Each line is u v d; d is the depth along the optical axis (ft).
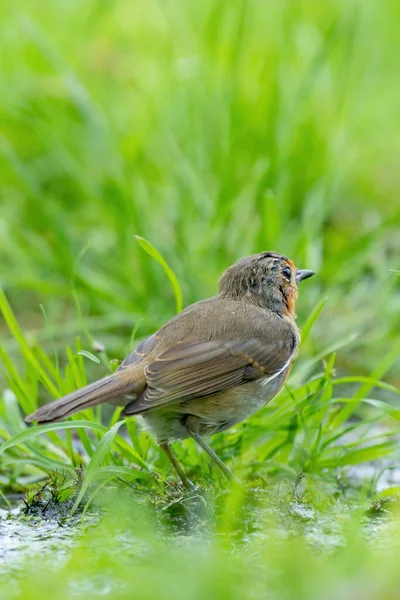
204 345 31.53
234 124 49.16
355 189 53.62
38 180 51.75
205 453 32.83
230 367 31.53
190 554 25.63
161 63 55.57
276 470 32.89
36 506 30.37
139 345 31.96
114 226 47.47
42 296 47.32
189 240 46.11
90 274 45.88
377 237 45.39
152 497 29.94
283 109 49.96
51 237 48.75
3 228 47.21
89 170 50.39
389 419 39.01
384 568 22.79
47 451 33.42
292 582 22.35
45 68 56.39
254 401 32.14
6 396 34.53
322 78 53.47
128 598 22.12
